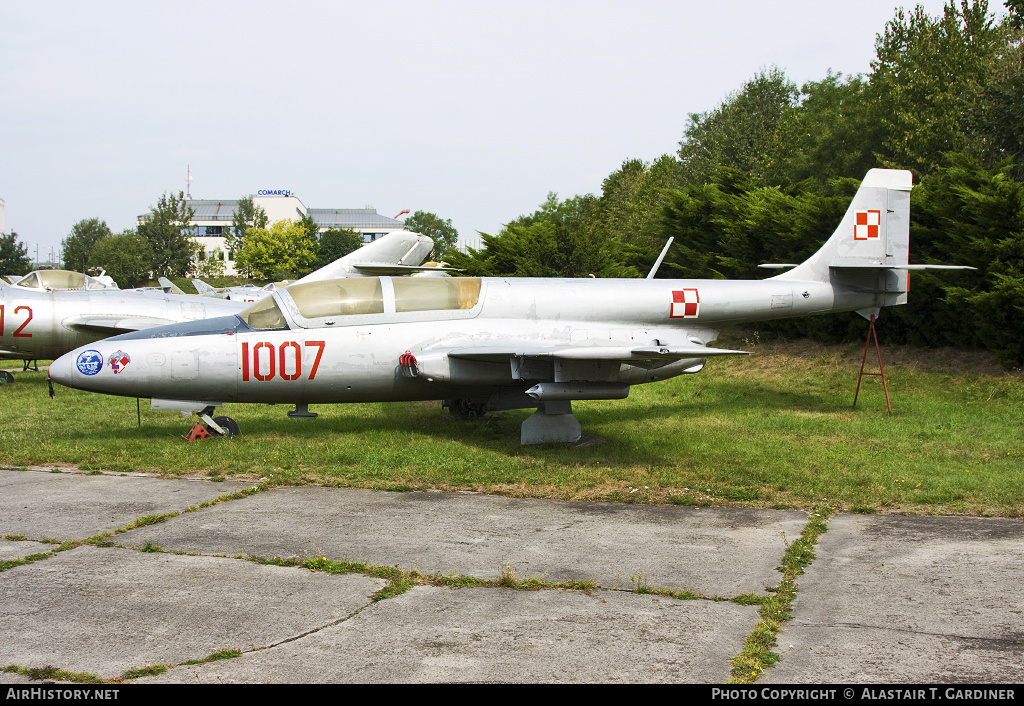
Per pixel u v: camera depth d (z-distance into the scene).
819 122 33.38
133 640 4.71
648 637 4.78
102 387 10.24
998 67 23.39
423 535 6.82
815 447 10.35
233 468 9.25
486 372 10.82
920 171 25.61
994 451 10.02
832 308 12.98
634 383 11.99
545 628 4.90
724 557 6.26
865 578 5.78
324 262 102.00
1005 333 14.34
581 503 7.95
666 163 60.66
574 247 22.05
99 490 8.36
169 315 16.91
